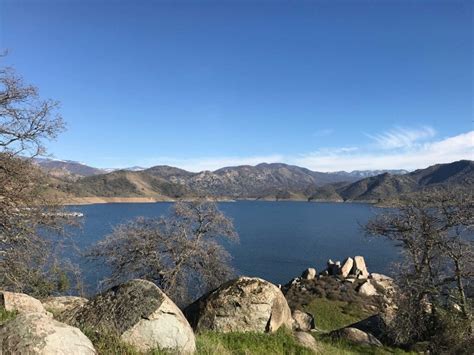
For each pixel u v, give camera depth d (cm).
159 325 736
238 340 1130
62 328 561
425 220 2095
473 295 2131
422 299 2120
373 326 2236
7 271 1496
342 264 4638
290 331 1311
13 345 511
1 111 1442
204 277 2306
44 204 1600
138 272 2253
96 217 10606
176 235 2262
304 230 11588
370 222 2394
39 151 1541
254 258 6931
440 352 1830
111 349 647
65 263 2064
